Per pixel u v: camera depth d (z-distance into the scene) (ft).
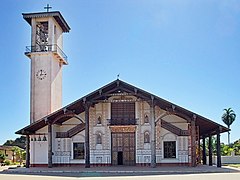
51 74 125.08
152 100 106.42
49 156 111.04
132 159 116.37
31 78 125.49
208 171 90.48
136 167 106.01
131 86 107.65
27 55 126.62
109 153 116.98
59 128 121.19
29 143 116.88
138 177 75.51
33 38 127.54
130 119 117.50
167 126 116.16
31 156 119.24
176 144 115.34
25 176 81.71
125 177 75.82
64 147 119.03
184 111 107.45
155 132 111.55
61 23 133.39
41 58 125.90
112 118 118.21
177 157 114.83
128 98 116.37
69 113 111.04
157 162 114.93
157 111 116.47
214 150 208.33
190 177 74.43
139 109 117.80
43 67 125.39
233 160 169.58
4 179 73.67
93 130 118.42
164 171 90.17
